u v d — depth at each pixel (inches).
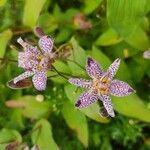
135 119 7.5
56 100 7.2
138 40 7.3
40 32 6.3
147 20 7.7
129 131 7.7
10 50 7.3
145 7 6.4
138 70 7.8
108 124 8.0
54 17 8.0
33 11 7.1
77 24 8.0
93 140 8.1
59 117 8.1
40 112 7.5
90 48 8.1
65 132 8.3
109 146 8.1
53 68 5.8
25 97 7.5
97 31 8.1
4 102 8.0
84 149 8.3
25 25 7.4
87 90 5.6
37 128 7.1
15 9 7.9
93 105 6.1
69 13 8.0
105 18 8.0
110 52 7.9
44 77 5.7
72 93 6.3
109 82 5.6
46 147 7.0
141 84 8.1
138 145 8.3
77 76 6.1
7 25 7.8
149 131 8.2
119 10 6.3
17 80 5.7
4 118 8.2
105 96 5.6
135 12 6.4
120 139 8.2
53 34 7.5
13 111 8.1
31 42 6.7
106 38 7.7
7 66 7.2
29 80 6.0
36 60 5.7
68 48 6.4
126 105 6.5
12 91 8.0
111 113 5.5
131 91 5.5
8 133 7.3
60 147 8.3
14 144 7.1
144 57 7.5
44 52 5.7
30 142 7.7
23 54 5.7
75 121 7.0
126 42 7.7
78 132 7.1
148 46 7.4
